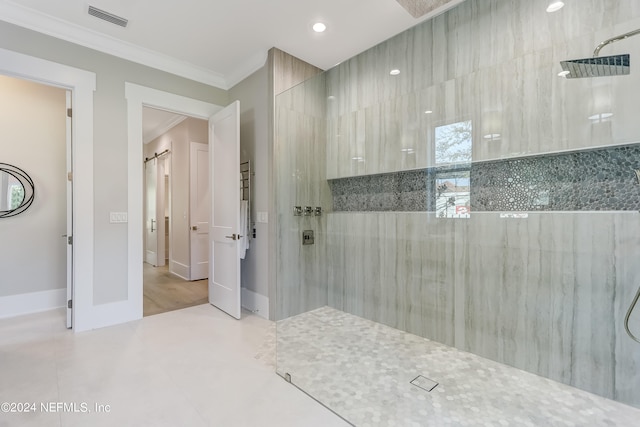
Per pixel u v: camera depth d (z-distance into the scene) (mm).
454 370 2047
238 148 2977
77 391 1780
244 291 3357
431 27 2424
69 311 2727
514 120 2025
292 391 1811
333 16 2418
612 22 1692
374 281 2838
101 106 2725
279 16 2406
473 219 2246
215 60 3131
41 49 2434
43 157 3307
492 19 2111
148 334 2604
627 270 1665
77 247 2613
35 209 3248
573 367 1842
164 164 5914
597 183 1800
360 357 2223
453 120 2324
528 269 1999
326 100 3143
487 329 2184
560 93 1847
